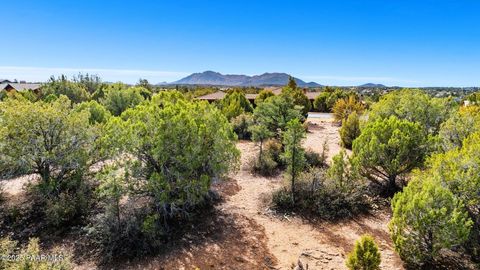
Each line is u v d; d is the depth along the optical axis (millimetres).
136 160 12078
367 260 8445
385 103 24078
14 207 13430
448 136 15195
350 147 26062
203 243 11555
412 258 9188
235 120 31031
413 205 8969
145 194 12336
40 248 11094
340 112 39656
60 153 13688
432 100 21641
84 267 10211
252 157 21156
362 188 14828
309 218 13453
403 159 14297
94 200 13883
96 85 61719
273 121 23359
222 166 13289
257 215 13758
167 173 12297
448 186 9859
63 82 44750
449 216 8602
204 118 13703
